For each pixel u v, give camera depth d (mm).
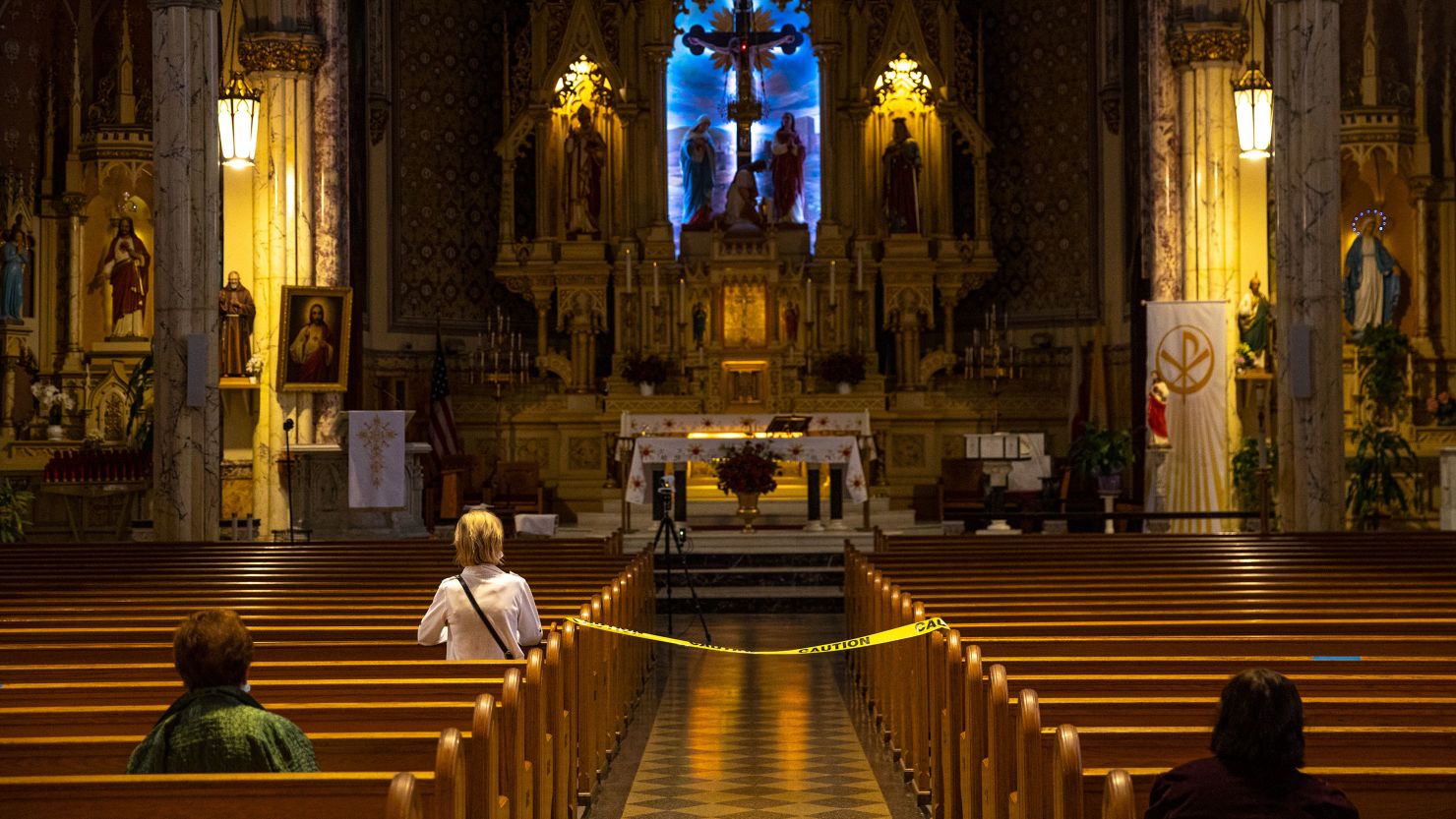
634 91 28141
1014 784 5883
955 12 28250
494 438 27625
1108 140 26891
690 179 28422
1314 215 16312
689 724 11211
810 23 28328
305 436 19781
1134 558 12578
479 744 5016
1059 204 27922
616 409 26828
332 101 20312
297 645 7488
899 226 27828
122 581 11234
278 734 4754
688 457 20672
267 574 11742
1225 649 7430
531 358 28297
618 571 12164
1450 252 21953
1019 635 8008
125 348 22703
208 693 4777
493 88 28938
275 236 19891
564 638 7770
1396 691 6125
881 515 23859
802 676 13570
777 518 24500
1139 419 23422
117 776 4195
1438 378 21719
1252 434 19859
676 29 28406
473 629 7469
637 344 27703
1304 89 16406
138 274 22891
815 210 28469
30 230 22469
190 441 16438
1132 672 6777
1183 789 4168
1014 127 28594
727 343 27031
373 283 26641
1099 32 27203
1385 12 22109
